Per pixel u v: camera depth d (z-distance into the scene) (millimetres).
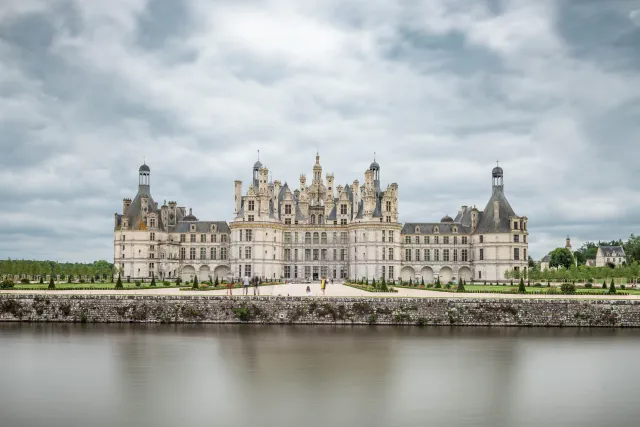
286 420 55844
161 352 82312
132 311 107438
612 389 66188
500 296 117812
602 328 102562
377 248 194625
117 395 63031
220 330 99312
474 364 76375
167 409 58781
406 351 83438
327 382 68000
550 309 104500
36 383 67438
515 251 196250
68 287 135750
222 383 67312
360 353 81875
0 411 58219
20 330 99312
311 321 105438
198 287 135500
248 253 192000
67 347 85438
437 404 60500
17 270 171875
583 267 183375
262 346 86188
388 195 198125
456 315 104750
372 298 106375
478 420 56156
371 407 59625
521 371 73250
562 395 63719
